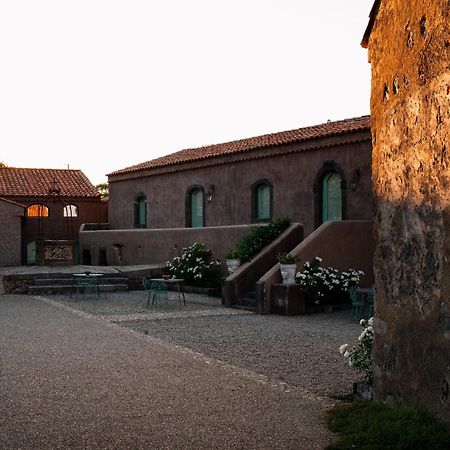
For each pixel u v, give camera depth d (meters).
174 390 7.03
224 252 19.70
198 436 5.36
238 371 8.10
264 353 9.53
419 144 5.44
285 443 5.16
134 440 5.25
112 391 6.97
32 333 11.34
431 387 5.14
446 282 4.89
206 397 6.72
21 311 14.91
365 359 6.68
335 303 15.82
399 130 5.91
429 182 5.23
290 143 20.98
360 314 14.35
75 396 6.73
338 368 8.41
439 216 5.04
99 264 27.78
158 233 23.42
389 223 6.07
